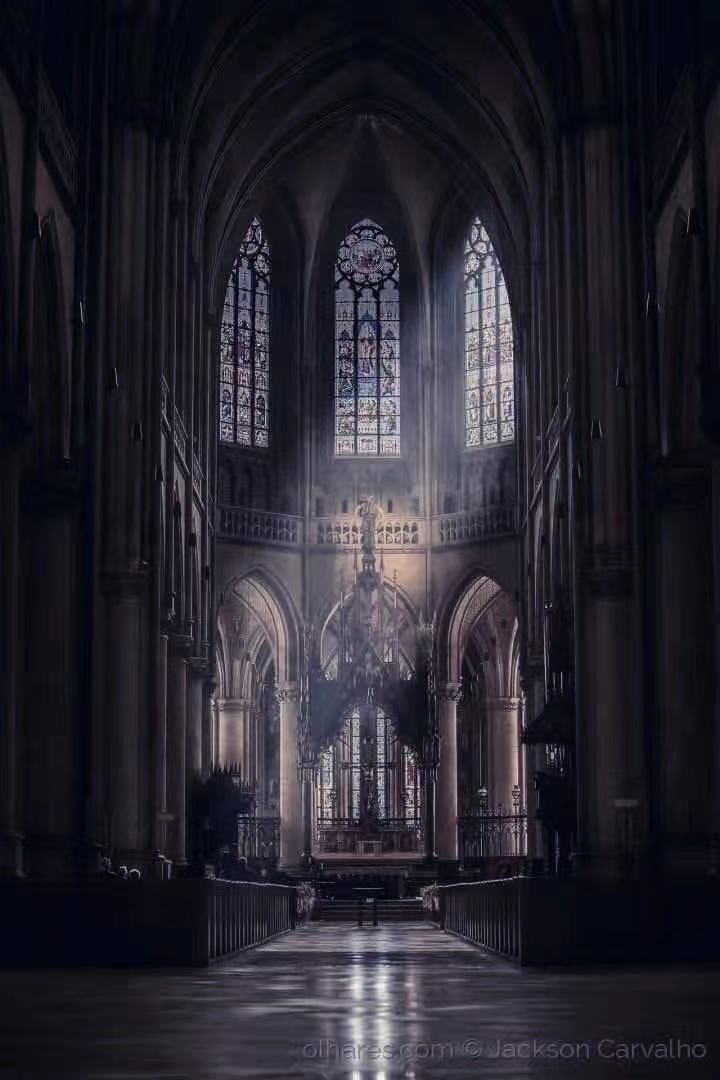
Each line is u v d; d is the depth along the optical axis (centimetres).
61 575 3538
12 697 2828
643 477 3709
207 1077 1001
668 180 3522
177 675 4997
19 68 2945
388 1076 1003
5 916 2480
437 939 4062
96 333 3719
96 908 2486
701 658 3628
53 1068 1049
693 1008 1542
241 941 3102
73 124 3684
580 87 4378
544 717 4366
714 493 2906
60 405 3522
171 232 4847
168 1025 1375
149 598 4131
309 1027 1352
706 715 3625
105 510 4116
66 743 3534
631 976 2153
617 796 4162
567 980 2053
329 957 2886
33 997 1748
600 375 4303
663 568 3653
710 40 3075
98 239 3759
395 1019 1429
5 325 2888
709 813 3625
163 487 4519
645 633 3681
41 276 3431
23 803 3519
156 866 4031
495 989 1867
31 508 3538
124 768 4034
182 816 4928
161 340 4291
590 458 4288
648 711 3669
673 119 3478
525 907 2477
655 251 3759
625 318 4300
